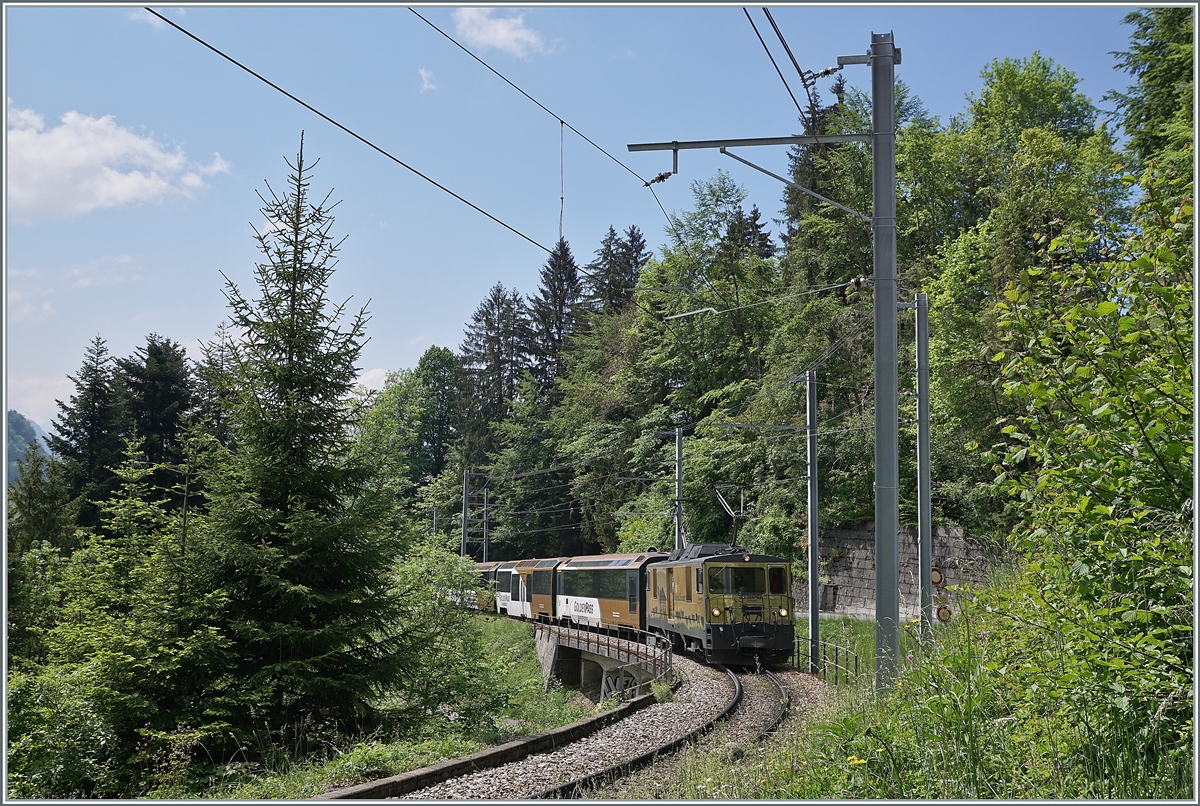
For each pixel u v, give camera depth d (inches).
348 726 552.7
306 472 571.8
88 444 1720.0
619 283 3193.9
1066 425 241.0
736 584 909.8
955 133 1610.5
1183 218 221.6
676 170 492.4
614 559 1302.9
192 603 519.2
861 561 1273.4
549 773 405.7
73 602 590.2
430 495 1517.0
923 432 655.8
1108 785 216.7
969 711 260.4
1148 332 219.8
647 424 2026.3
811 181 2011.6
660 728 522.6
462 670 708.7
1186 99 823.7
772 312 1823.3
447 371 3329.2
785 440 1407.5
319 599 538.6
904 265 1546.5
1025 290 253.4
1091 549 227.5
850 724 304.8
